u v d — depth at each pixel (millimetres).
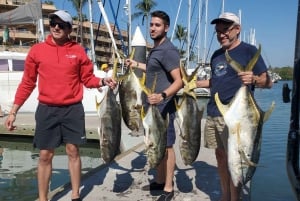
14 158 9641
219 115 3895
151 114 4039
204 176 5727
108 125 4148
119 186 5230
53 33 4199
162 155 4125
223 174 4094
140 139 10062
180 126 4051
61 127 4312
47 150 4289
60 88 4211
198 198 4758
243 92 3268
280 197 6375
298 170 2820
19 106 4391
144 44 8586
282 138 12250
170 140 4555
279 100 30969
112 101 4164
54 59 4207
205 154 7184
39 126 4258
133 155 7023
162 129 4094
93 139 10594
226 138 3807
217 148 4012
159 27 4418
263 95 38750
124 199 4727
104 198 4762
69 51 4258
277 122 16766
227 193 4125
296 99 2842
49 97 4211
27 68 4316
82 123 4355
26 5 15422
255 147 3297
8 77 13805
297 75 2826
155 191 5012
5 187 7164
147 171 5957
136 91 4363
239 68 3279
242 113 3262
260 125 3311
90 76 4367
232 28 3705
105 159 4203
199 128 4055
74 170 4449
